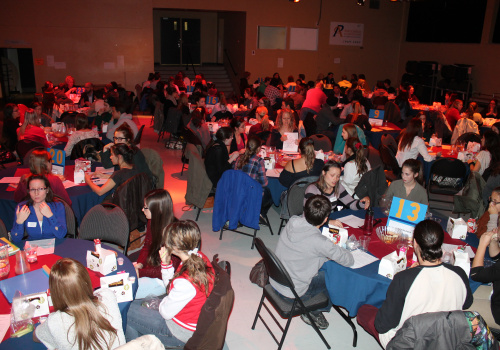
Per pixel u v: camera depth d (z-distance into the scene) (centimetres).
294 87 1292
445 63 1462
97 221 334
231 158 528
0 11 1299
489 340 195
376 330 249
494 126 609
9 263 271
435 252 222
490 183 455
